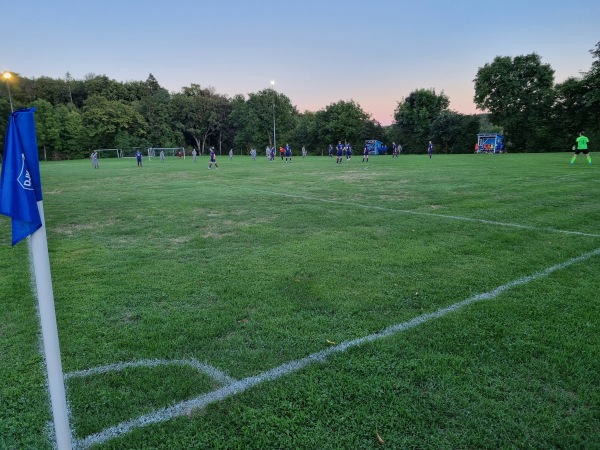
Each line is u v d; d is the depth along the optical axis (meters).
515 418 2.55
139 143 72.00
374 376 3.02
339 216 9.37
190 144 83.06
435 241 6.87
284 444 2.37
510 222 8.19
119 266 5.89
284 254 6.31
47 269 1.96
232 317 4.07
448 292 4.61
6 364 3.32
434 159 35.69
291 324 3.89
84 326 3.93
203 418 2.62
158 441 2.43
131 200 13.04
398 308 4.22
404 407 2.66
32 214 1.87
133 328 3.88
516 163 25.03
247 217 9.62
